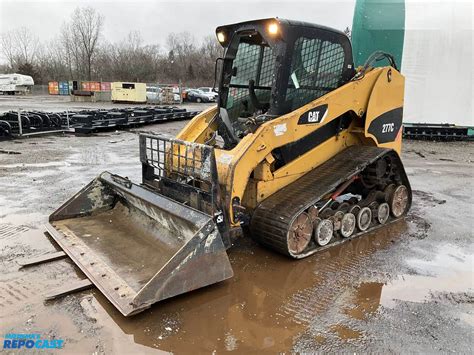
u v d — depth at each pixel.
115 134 15.30
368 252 4.96
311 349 3.07
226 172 4.21
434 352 3.07
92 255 4.23
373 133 5.70
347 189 5.94
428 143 14.62
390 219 6.04
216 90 5.70
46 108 24.81
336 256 4.82
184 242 4.07
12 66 67.88
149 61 64.56
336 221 5.11
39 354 2.92
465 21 14.52
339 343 3.15
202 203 4.26
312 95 5.04
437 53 14.80
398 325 3.42
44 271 4.14
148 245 4.39
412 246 5.18
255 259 4.66
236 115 5.42
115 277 3.79
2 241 4.90
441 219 6.27
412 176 9.33
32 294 3.71
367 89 5.50
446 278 4.32
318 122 4.94
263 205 4.68
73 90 34.88
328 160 5.45
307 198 4.60
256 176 4.70
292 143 4.98
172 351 3.01
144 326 3.30
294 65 4.73
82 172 8.65
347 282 4.17
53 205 6.33
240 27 4.96
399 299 3.86
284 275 4.29
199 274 3.65
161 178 4.86
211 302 3.71
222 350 3.04
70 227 4.94
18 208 6.16
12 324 3.26
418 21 14.71
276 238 4.45
